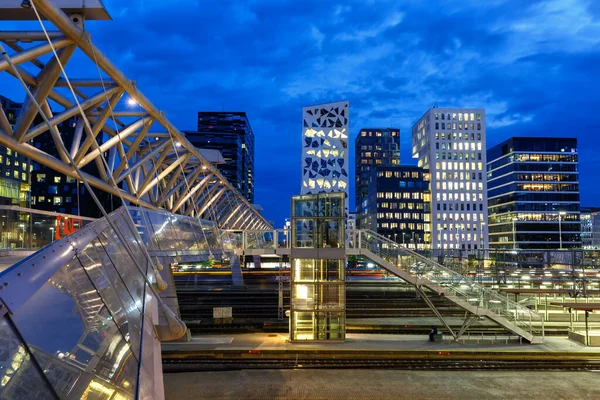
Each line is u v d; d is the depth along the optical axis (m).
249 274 82.31
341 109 81.75
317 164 81.12
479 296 32.19
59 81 17.78
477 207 144.62
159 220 24.31
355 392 21.34
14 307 3.94
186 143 31.34
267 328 35.44
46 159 16.69
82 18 15.54
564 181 147.38
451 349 28.73
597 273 60.62
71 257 6.43
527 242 145.25
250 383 22.52
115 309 7.34
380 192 146.00
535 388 22.11
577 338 31.70
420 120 160.12
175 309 31.22
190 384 22.30
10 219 19.69
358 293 59.81
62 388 4.08
